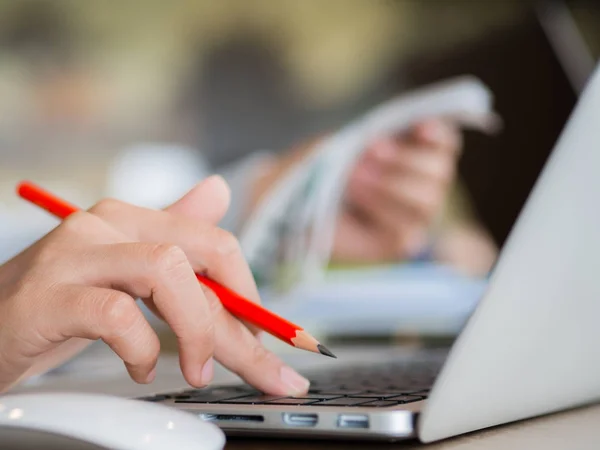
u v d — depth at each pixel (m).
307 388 0.53
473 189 1.84
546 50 1.84
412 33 1.87
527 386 0.44
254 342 0.54
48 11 1.84
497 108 1.84
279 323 0.51
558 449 0.39
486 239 1.83
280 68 1.87
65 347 0.58
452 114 1.85
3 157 1.80
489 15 1.85
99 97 1.84
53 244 0.52
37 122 1.82
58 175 1.83
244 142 1.87
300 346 0.50
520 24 1.84
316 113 1.87
